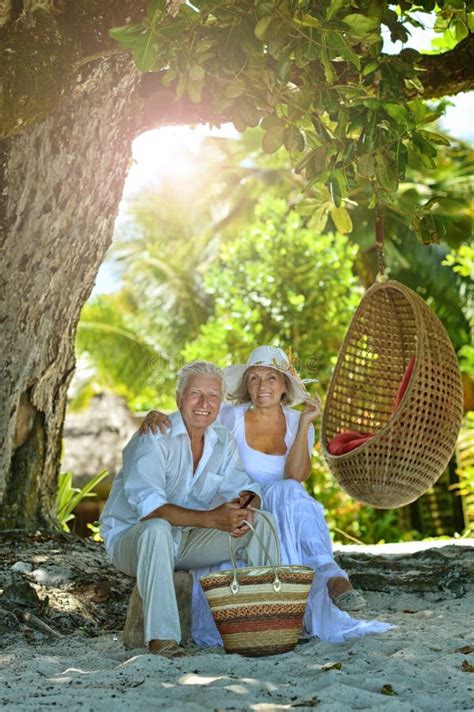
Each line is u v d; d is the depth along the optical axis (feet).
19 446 23.22
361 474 18.19
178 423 14.83
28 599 17.04
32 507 23.34
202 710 10.27
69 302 22.98
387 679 11.75
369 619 16.97
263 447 16.25
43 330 22.56
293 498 15.46
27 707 10.51
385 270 19.92
